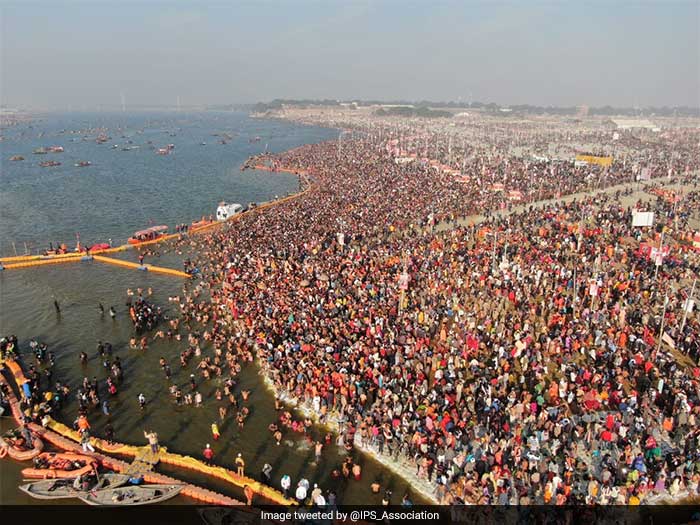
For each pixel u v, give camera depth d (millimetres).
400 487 27500
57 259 65938
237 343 42375
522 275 52656
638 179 107875
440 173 116625
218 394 36094
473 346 38562
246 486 27234
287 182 125250
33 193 109812
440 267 55656
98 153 191250
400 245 64000
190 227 81188
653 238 66625
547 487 25109
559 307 44812
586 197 91000
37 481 27766
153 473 28203
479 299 47750
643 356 37406
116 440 31656
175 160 171000
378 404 32062
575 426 29891
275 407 34875
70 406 35219
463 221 79250
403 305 44594
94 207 97750
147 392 37000
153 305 50688
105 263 65438
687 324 42469
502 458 27469
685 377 34125
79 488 26938
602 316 42719
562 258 58344
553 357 37969
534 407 30828
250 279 53656
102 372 39750
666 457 27484
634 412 30781
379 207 83938
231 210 86625
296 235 68938
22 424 32531
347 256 59750
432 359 36969
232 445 31266
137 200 104562
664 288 49281
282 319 43750
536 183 104000
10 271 62438
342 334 40844
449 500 25875
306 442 31406
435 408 31094
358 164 133125
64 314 50250
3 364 40000
